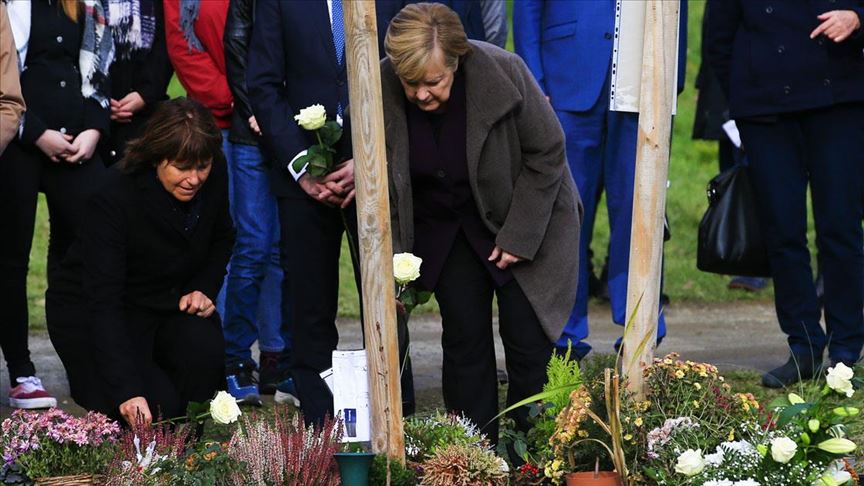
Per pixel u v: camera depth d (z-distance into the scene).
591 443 4.68
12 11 6.96
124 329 5.44
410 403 6.33
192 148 5.29
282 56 6.09
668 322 10.51
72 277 5.73
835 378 4.53
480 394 5.43
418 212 5.43
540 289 5.38
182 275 5.67
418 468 4.73
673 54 4.86
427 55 4.93
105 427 4.89
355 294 11.15
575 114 7.53
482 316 5.43
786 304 7.43
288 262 6.07
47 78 7.03
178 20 7.60
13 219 6.98
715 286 11.95
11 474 4.80
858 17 6.96
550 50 7.63
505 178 5.29
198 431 5.51
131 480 4.54
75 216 7.07
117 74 7.41
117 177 5.46
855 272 7.27
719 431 4.73
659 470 4.50
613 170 7.54
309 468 4.58
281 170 6.00
